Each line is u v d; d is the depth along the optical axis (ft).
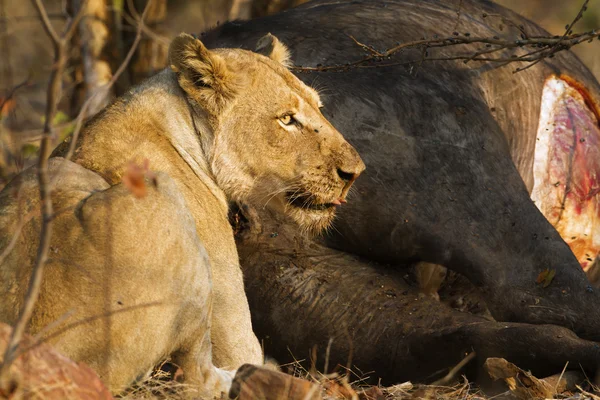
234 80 29.78
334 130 30.78
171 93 30.07
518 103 40.16
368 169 33.96
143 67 53.57
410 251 34.37
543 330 30.30
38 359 21.34
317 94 31.40
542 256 34.32
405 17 39.70
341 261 34.19
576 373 29.99
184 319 25.38
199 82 29.73
